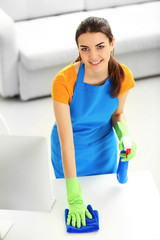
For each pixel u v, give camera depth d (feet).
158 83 13.57
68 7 14.46
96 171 7.02
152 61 13.46
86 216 5.59
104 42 5.27
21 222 5.70
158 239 5.34
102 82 5.99
